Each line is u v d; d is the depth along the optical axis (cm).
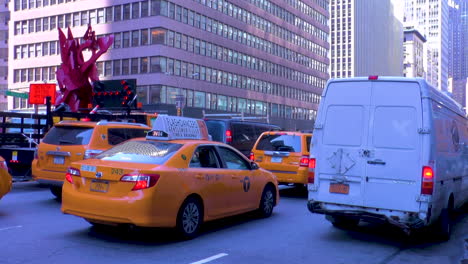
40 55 6481
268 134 1316
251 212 980
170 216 697
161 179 682
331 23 15075
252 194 903
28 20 6594
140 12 5747
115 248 674
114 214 673
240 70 6981
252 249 693
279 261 633
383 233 841
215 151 829
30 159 1248
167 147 759
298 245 728
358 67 14850
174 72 5797
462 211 1152
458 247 750
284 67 8169
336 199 754
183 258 630
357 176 739
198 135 888
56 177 1052
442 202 769
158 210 678
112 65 5938
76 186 723
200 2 6225
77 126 1085
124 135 1130
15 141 1423
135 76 5747
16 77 6688
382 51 16400
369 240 780
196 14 6166
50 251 648
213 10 6456
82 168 717
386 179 718
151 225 672
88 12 6116
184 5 5953
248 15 7206
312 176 778
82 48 2961
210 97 6384
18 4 6669
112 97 1962
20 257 616
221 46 6612
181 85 5881
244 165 904
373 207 725
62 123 1095
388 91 732
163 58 5638
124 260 614
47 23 6438
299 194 1365
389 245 750
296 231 830
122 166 691
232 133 1656
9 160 1264
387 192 716
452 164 821
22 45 6638
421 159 697
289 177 1245
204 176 764
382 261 650
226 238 761
